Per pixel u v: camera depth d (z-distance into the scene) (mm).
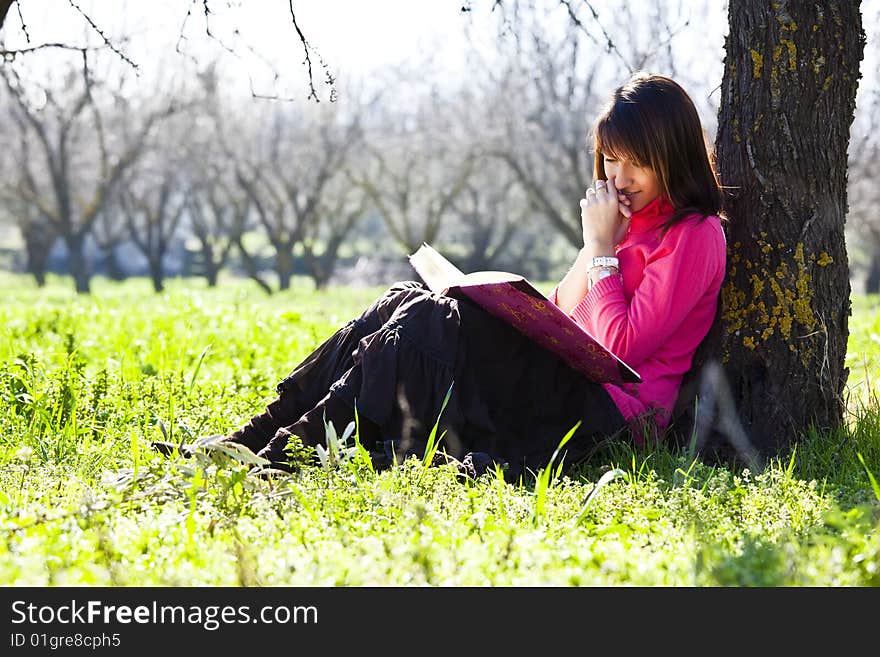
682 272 6625
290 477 5574
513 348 6418
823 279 7086
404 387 6070
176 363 10734
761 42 7074
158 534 4809
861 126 21312
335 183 82500
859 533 4637
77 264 70875
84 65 8578
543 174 70625
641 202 6910
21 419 7715
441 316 6207
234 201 78750
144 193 82688
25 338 13500
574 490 5602
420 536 4613
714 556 4332
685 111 6629
